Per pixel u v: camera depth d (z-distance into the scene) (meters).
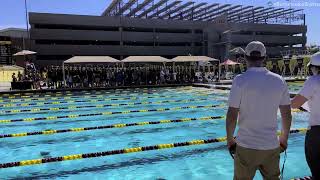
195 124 10.95
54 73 25.89
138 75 27.97
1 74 35.06
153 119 12.21
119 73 27.28
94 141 8.84
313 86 3.54
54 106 16.55
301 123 10.38
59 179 5.91
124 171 6.26
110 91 24.34
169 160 6.89
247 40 60.47
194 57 30.75
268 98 3.00
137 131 10.03
